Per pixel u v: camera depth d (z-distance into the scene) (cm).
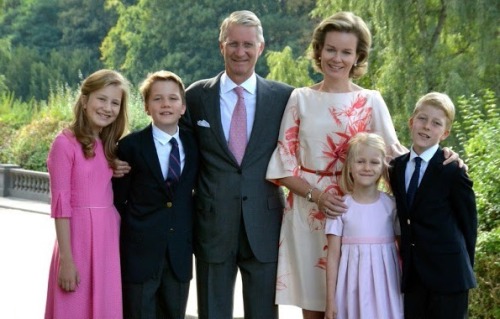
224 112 521
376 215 488
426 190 469
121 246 512
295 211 516
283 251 521
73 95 2098
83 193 492
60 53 4584
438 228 465
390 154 506
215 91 523
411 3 1870
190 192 518
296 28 3519
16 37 4769
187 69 3672
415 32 1881
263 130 518
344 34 500
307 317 520
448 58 1861
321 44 508
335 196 494
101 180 498
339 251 493
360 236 487
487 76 1841
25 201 1670
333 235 491
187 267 514
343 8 1991
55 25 4834
